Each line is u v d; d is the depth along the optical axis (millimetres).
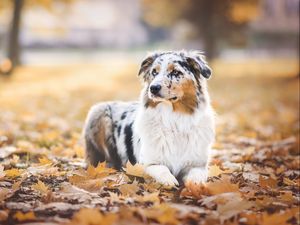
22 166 6773
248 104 17156
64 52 68000
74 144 8586
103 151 7035
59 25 39594
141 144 6129
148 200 4859
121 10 75562
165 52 6227
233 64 45812
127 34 75125
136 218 4180
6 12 36938
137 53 66688
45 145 8633
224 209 4516
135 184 5391
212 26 40250
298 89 23109
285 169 7066
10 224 4277
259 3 39125
